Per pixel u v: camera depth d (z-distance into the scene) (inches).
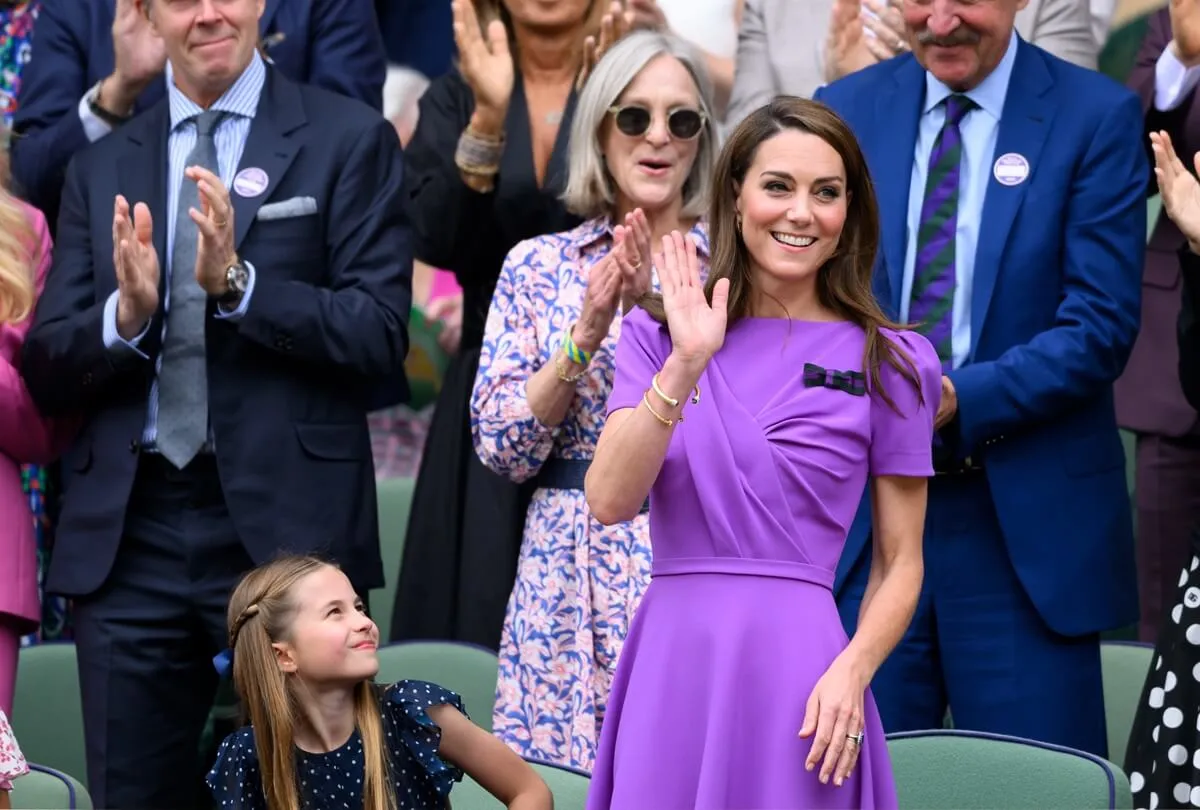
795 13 803.4
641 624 462.0
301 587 489.1
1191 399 626.5
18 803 535.8
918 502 467.2
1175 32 681.6
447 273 915.4
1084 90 628.1
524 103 738.8
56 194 751.7
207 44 666.8
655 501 463.8
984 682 610.5
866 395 463.2
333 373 660.7
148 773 647.1
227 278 631.2
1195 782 561.9
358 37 778.8
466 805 536.7
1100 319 601.9
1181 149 695.1
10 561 625.3
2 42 800.3
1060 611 604.7
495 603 706.2
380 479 893.2
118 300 639.1
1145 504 773.3
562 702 597.0
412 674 644.7
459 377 735.7
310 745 487.2
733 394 462.3
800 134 466.3
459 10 721.6
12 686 625.3
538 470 616.1
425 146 749.3
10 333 658.8
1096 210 613.3
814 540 455.2
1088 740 609.6
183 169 672.4
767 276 472.1
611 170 631.8
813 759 433.4
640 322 473.4
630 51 628.1
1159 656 583.5
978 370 597.3
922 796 519.2
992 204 618.8
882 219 626.5
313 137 674.2
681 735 446.0
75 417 670.5
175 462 644.7
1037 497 609.0
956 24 616.4
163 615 647.1
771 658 445.7
